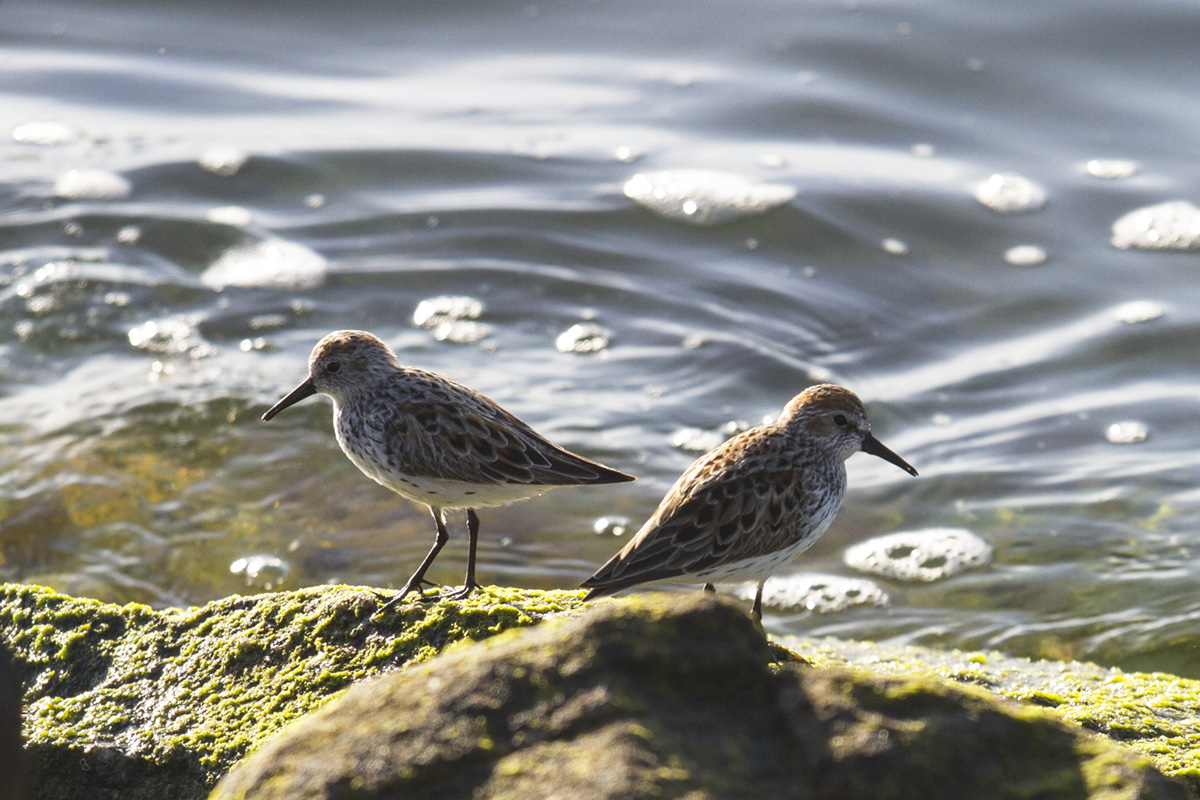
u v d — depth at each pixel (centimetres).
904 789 526
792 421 959
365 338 948
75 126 2019
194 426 1475
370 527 1348
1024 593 1270
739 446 936
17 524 1320
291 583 1264
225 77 2162
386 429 924
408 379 938
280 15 2311
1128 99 2034
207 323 1653
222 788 542
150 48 2241
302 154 1962
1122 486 1413
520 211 1862
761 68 2138
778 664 604
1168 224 1819
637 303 1712
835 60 2138
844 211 1859
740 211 1861
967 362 1622
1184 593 1243
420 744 530
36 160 1928
